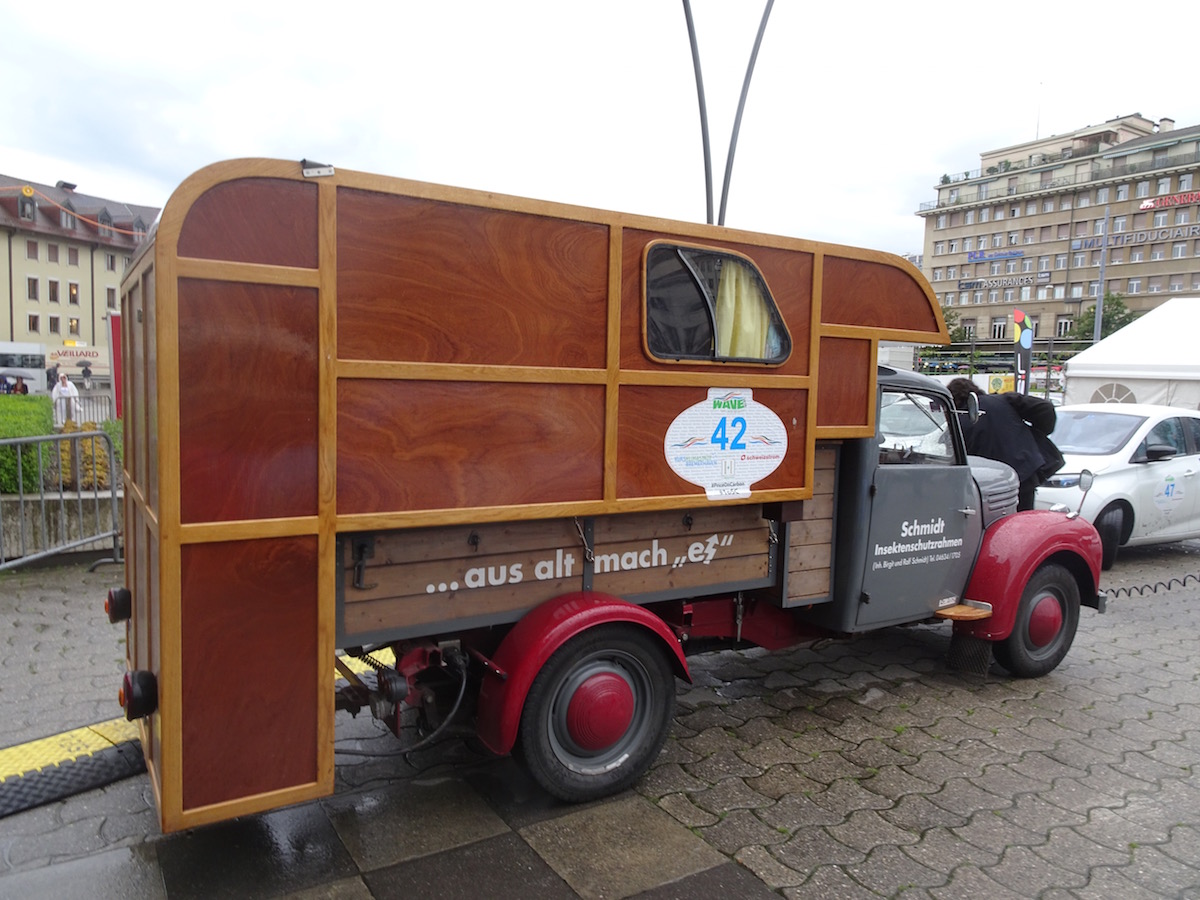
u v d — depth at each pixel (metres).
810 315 3.83
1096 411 9.37
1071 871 3.01
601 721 3.31
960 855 3.09
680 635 4.01
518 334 3.04
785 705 4.57
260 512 2.61
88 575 6.50
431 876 2.84
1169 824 3.36
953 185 98.69
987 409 6.41
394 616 3.00
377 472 2.80
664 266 3.37
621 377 3.28
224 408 2.52
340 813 3.25
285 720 2.71
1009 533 4.88
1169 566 8.74
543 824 3.22
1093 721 4.43
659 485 3.46
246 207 2.51
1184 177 78.94
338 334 2.69
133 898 2.68
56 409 14.12
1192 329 14.98
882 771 3.78
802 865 2.99
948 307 89.56
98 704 4.16
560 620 3.19
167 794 2.53
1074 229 87.00
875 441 4.25
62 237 59.00
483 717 3.20
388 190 2.72
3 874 2.79
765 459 3.77
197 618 2.54
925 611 4.67
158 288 2.39
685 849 3.07
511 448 3.07
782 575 4.10
